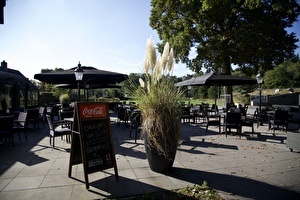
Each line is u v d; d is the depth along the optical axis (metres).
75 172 3.23
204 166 3.53
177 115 3.25
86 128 2.80
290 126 7.93
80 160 3.19
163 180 2.93
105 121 3.01
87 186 2.65
